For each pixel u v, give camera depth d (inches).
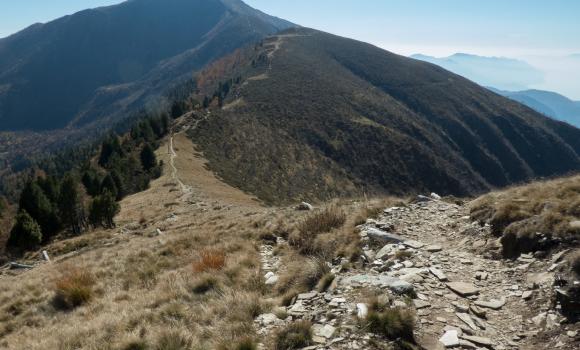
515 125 6963.6
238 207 1283.2
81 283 462.3
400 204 582.2
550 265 287.1
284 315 277.4
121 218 1492.4
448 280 303.9
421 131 5866.1
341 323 241.9
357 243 417.7
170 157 2691.9
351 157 4739.2
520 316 246.4
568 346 208.7
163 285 404.8
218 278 387.2
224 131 3846.0
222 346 241.3
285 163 3914.9
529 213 373.7
